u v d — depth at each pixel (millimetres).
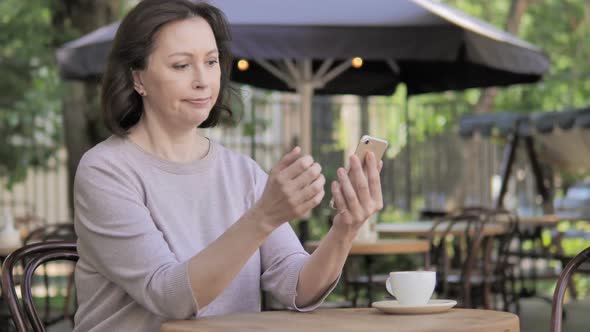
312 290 2613
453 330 2166
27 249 2939
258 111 14695
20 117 12312
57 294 10266
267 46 6262
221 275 2309
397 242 5926
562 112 9602
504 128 10281
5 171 13289
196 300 2328
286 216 2262
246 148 14773
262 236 2285
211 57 2650
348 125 14461
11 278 2824
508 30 14688
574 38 16859
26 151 13047
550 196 10180
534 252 9305
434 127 15867
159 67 2609
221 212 2719
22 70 12492
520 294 9148
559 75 16484
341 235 2525
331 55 6273
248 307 2705
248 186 2814
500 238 8250
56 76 12148
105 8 10164
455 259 8719
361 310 2611
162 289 2352
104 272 2521
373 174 2342
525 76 8531
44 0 10477
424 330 2152
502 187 10266
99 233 2498
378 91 9516
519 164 13773
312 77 8117
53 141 13320
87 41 7254
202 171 2717
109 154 2602
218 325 2289
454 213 8180
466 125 10789
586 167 10000
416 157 14773
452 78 9000
